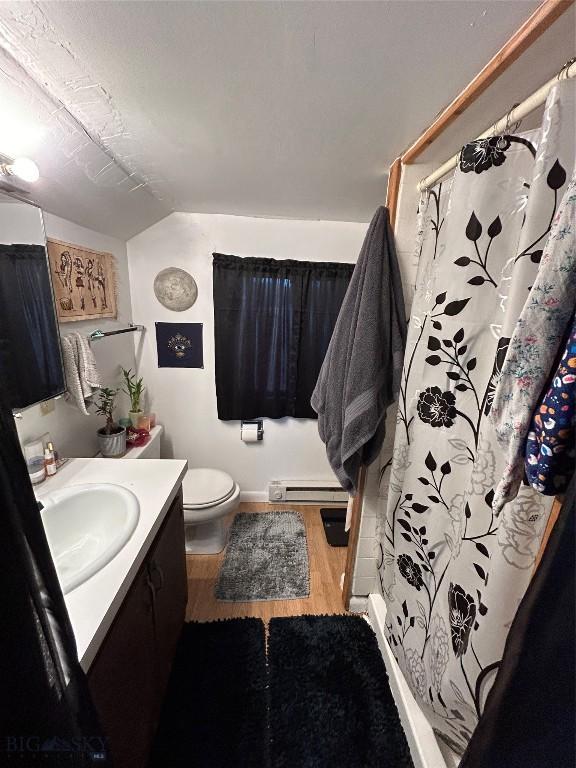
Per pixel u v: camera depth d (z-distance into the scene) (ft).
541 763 1.18
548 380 1.42
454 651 2.60
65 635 1.50
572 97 1.69
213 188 4.74
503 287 2.35
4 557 1.18
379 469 4.39
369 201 5.09
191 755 3.20
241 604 5.01
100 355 5.18
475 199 2.40
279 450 7.46
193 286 6.33
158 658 3.32
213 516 5.55
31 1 1.74
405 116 2.80
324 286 6.48
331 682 3.91
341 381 3.89
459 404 2.72
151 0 1.73
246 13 1.79
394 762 3.22
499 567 2.08
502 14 1.73
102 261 5.11
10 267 3.09
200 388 6.93
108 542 2.97
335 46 2.01
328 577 5.61
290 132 3.12
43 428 3.84
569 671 1.12
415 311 3.16
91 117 2.82
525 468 1.50
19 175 2.78
